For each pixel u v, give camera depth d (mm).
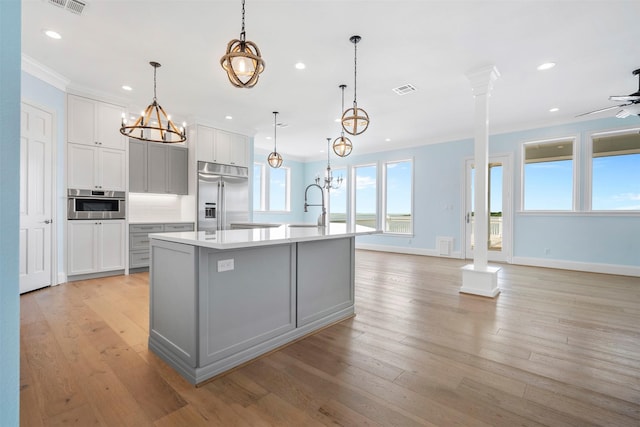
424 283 4355
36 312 2982
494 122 5727
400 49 3164
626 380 1885
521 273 5082
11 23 598
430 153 7141
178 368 1953
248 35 2934
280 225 4500
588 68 3547
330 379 1887
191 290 1852
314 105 4879
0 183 581
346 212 8781
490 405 1637
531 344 2381
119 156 4562
